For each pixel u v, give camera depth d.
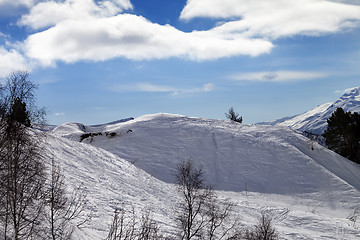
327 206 42.88
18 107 12.24
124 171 40.03
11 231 10.34
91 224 18.33
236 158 57.00
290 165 54.16
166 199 33.16
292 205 42.38
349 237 29.42
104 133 68.56
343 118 67.56
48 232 11.55
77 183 26.92
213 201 26.64
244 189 48.03
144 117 82.56
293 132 67.44
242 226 27.08
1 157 10.34
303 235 28.92
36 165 12.02
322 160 57.47
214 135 66.00
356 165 60.84
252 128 70.56
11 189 10.09
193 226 21.09
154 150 60.06
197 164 55.09
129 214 24.00
